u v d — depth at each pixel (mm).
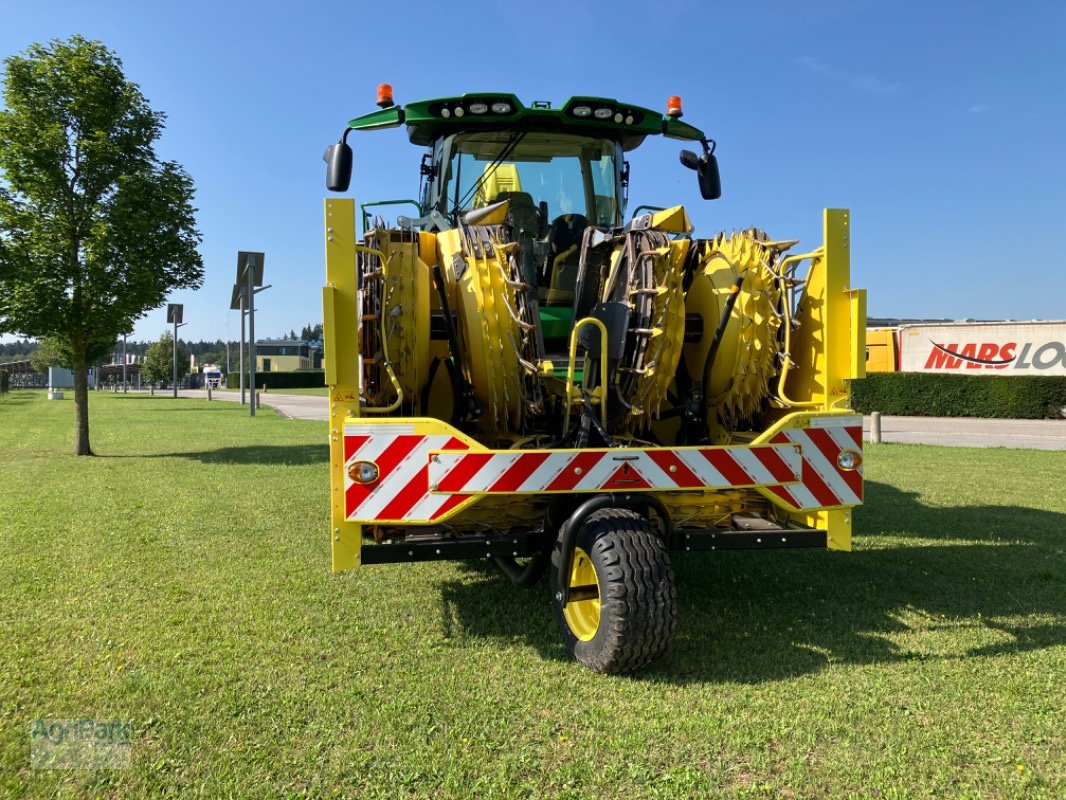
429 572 5508
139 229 11812
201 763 2871
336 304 3879
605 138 5562
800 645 4082
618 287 4383
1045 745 3002
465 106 5039
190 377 74188
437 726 3160
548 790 2715
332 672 3719
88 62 11695
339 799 2650
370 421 3766
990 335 25812
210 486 9203
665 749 2988
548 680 3629
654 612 3525
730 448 3996
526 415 4383
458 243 4410
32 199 11547
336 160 5105
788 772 2814
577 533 3828
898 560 5852
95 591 4984
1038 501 8305
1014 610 4672
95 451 13023
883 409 25359
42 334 11867
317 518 7312
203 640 4141
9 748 2965
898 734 3086
